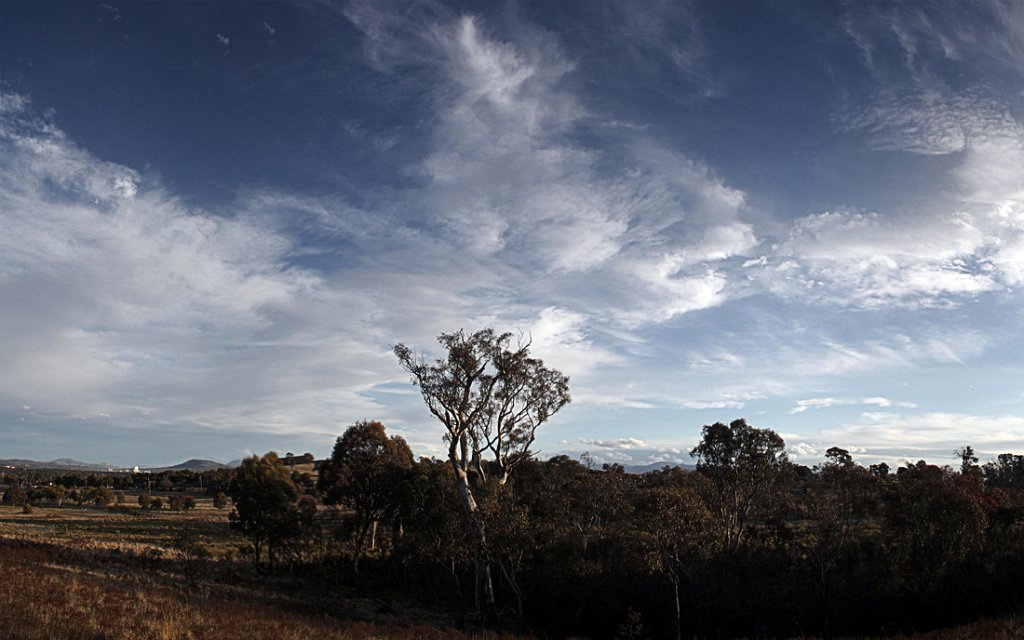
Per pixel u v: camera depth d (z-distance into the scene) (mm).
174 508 103938
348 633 24938
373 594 46562
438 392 44906
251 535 52625
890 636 39875
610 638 40969
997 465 76875
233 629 19812
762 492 56500
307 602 37031
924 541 45062
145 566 37188
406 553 50062
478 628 37219
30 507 89375
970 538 43750
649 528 38438
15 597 17938
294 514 52531
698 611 42062
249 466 53094
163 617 18953
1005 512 48438
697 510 38688
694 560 43969
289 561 53781
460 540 42125
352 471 53031
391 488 51594
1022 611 38438
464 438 45906
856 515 50156
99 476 162250
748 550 48031
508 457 47281
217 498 115000
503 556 43406
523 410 47750
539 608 44219
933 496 45812
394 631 29016
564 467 60000
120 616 18109
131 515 92312
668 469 82125
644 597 42438
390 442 54406
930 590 42406
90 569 30844
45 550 34375
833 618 42219
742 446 55219
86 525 73312
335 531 57969
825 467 52531
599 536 51125
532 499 51969
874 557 46438
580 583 43219
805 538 51812
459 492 44000
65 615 16984
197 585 32125
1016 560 44406
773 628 42375
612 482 54000
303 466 139875
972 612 41812
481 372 46438
